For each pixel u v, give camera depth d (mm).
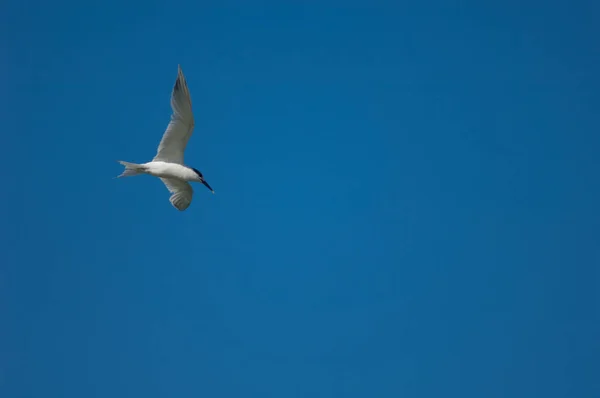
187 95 16828
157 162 17688
